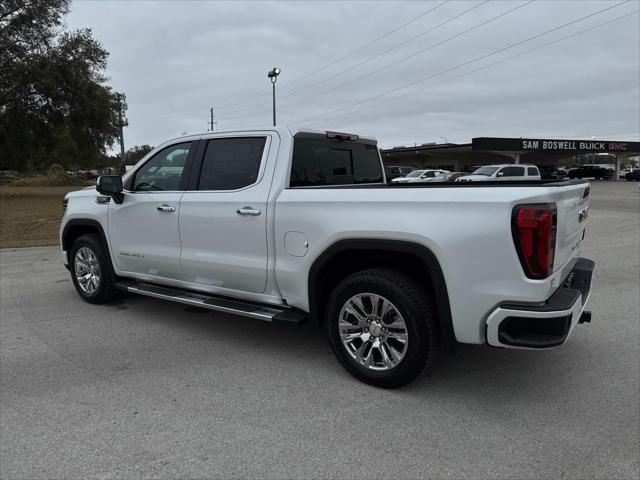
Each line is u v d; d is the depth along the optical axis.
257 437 2.94
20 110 26.55
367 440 2.91
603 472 2.59
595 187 41.22
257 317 4.01
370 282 3.48
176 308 5.68
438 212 3.20
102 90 30.36
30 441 2.90
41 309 5.65
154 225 4.82
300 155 4.20
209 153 4.51
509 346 3.07
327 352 4.33
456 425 3.07
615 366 3.94
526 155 65.56
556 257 3.12
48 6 26.97
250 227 4.08
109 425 3.08
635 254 8.88
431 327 3.35
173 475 2.58
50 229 14.01
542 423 3.09
